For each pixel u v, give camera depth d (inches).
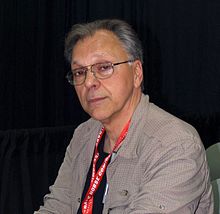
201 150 47.1
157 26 101.3
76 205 55.7
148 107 51.6
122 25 49.4
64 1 100.4
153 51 101.7
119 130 51.8
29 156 89.7
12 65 98.3
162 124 49.0
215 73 99.1
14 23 97.6
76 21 102.5
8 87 98.4
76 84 50.3
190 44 100.5
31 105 100.9
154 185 44.8
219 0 97.2
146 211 43.3
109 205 49.5
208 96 100.2
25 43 98.9
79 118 104.3
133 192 48.3
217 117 100.0
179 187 44.3
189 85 101.6
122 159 49.9
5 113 98.6
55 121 102.7
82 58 48.7
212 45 98.9
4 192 86.4
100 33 49.0
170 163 45.3
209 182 49.8
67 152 61.4
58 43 100.7
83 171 56.2
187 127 49.0
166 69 101.9
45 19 99.7
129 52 49.2
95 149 55.9
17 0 97.3
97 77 48.4
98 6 102.0
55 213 58.3
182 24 100.4
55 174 93.0
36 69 100.1
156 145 47.3
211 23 98.4
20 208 88.7
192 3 99.3
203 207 49.1
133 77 50.4
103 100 48.6
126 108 50.9
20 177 88.4
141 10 101.6
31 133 89.5
